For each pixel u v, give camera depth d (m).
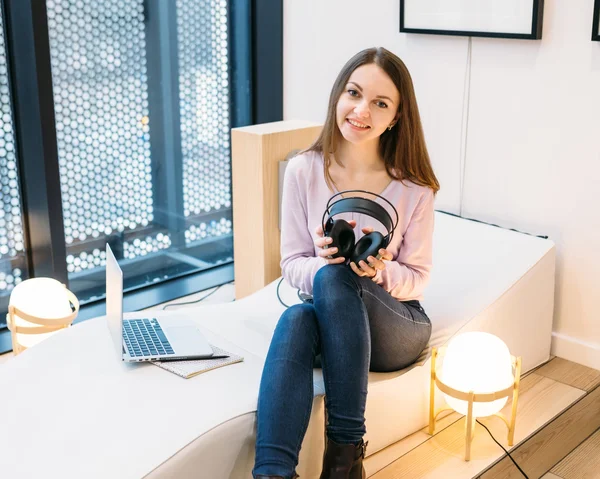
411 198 1.91
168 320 2.04
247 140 2.62
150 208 3.18
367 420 1.88
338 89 1.86
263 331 2.04
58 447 1.50
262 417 1.56
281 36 3.32
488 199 2.73
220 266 3.49
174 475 1.47
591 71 2.36
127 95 2.98
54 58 2.72
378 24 2.93
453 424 2.12
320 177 1.94
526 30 2.45
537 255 2.40
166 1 3.01
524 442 2.05
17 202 2.80
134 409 1.61
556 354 2.62
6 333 2.79
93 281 3.07
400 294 1.90
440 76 2.77
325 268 1.73
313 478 1.78
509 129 2.61
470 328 2.12
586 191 2.45
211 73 3.24
